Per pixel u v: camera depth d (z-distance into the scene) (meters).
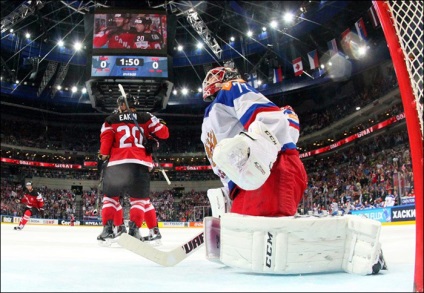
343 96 29.56
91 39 14.86
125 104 4.49
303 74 27.69
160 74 14.66
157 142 4.47
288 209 2.27
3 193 29.61
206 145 2.68
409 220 13.28
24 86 29.50
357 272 1.99
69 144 34.72
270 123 2.26
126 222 11.77
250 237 2.03
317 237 2.00
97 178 34.31
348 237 2.05
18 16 20.78
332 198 22.02
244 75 28.59
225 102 2.47
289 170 2.31
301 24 24.30
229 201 2.64
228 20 26.12
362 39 20.94
